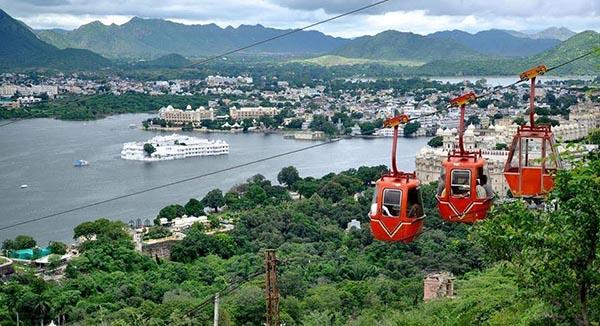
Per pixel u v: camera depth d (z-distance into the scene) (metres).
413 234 42.03
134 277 138.38
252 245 170.38
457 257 132.38
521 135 42.75
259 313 109.62
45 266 156.62
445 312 65.50
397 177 42.75
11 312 116.69
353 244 162.50
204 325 105.50
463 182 42.34
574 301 30.27
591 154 30.28
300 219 184.88
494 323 43.88
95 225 176.88
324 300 115.25
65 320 118.25
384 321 90.62
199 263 154.38
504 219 31.81
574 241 29.23
